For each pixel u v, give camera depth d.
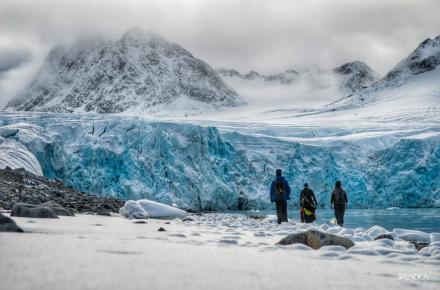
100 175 51.75
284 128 85.56
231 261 4.55
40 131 51.69
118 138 55.91
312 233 6.83
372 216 36.19
